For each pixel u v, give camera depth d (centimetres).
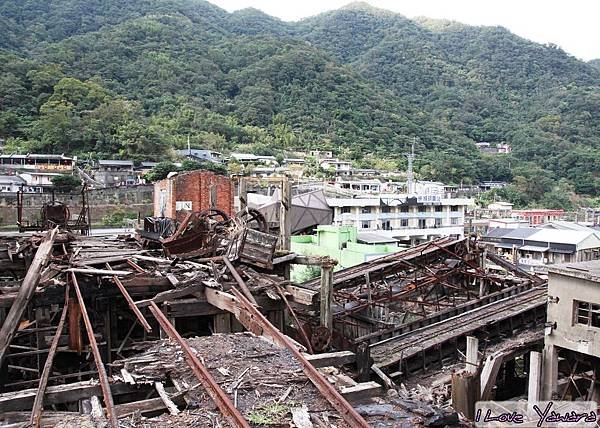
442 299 2259
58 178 4644
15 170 5422
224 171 5806
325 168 7844
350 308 1920
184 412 651
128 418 637
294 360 816
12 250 1700
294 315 1255
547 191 8694
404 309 2192
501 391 1848
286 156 8425
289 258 1501
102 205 4291
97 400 698
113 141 6500
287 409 652
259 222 1769
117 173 5647
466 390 1388
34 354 1256
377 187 7212
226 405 634
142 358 819
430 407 685
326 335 1312
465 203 5925
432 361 1745
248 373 755
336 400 660
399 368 1612
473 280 2375
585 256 4531
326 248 3375
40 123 6588
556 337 1580
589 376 1633
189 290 1237
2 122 6538
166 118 8519
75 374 1152
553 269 1577
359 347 1425
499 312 1962
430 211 5706
